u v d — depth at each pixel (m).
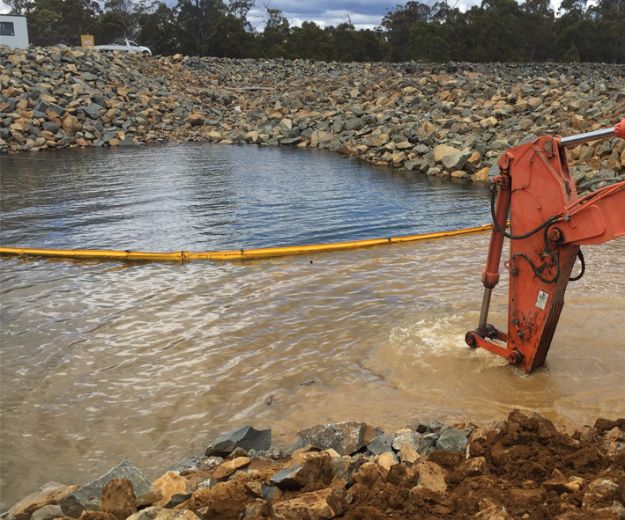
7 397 5.70
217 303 7.89
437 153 19.30
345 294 8.13
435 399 5.47
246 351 6.54
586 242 5.05
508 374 5.83
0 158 22.53
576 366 5.95
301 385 5.82
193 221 12.75
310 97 32.97
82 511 3.84
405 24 87.44
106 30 75.44
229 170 19.69
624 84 26.72
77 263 9.70
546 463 3.88
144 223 12.55
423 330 6.88
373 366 6.12
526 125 20.48
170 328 7.16
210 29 73.12
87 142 26.34
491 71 43.00
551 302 5.44
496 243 5.83
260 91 37.38
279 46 70.69
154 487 4.03
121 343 6.79
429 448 4.48
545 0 95.88
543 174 5.26
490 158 18.62
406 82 31.81
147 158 22.56
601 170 15.17
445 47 75.75
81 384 5.93
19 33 41.91
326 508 3.50
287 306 7.75
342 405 5.42
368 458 4.30
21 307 7.85
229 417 5.32
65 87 29.48
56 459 4.81
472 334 6.27
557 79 31.97
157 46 69.19
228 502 3.68
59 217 13.10
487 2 90.62
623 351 6.24
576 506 3.39
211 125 30.47
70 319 7.45
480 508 3.38
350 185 17.05
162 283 8.70
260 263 9.62
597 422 4.58
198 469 4.51
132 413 5.43
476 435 4.32
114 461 4.77
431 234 11.17
